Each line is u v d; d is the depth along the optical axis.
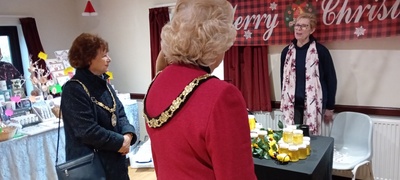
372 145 2.60
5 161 2.41
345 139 2.80
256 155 1.99
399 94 2.73
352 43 2.82
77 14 4.46
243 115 0.76
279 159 1.88
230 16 0.83
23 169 2.54
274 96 3.27
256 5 3.10
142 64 4.11
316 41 2.77
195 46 0.78
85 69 1.76
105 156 1.79
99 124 1.78
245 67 3.25
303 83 2.77
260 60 3.18
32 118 2.83
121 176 1.89
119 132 1.92
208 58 0.81
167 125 0.80
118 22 4.18
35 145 2.63
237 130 0.74
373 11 2.63
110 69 4.39
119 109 1.99
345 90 2.94
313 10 2.86
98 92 1.79
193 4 0.79
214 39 0.78
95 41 1.74
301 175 1.73
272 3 3.02
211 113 0.72
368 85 2.84
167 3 3.72
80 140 1.72
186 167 0.78
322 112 2.80
